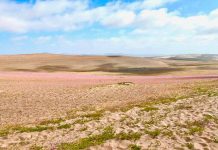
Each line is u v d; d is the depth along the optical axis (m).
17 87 46.69
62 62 126.00
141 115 20.95
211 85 40.66
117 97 34.56
